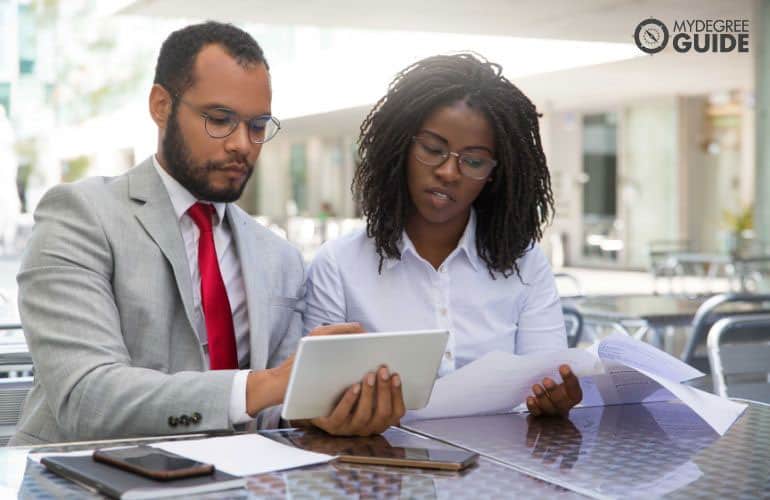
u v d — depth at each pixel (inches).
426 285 75.5
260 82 65.6
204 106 64.3
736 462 49.2
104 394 57.1
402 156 71.5
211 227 69.2
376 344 52.1
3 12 522.6
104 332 61.0
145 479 42.9
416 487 43.5
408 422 60.8
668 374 65.7
